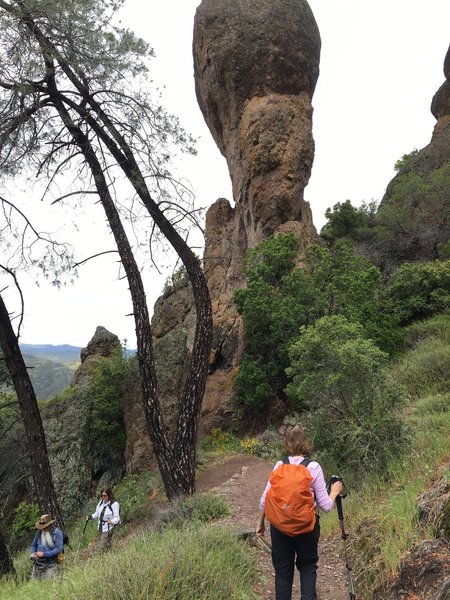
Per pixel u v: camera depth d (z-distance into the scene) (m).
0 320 11.41
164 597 4.46
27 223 11.46
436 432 8.59
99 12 11.26
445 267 18.58
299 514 4.25
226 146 24.00
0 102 10.70
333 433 8.86
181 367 16.69
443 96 34.38
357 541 6.09
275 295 17.22
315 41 23.52
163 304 22.64
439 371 12.92
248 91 22.33
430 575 4.30
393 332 15.63
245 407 17.19
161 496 12.94
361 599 4.88
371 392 8.98
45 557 7.59
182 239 11.84
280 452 13.69
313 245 18.20
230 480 11.81
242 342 18.02
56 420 18.91
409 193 24.28
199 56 24.30
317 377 9.29
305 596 4.15
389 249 24.33
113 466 18.14
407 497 5.88
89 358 24.19
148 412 10.62
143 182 11.34
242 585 5.15
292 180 20.89
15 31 10.32
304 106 22.36
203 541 5.73
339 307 16.09
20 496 18.58
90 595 4.56
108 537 9.09
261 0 23.14
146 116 11.45
